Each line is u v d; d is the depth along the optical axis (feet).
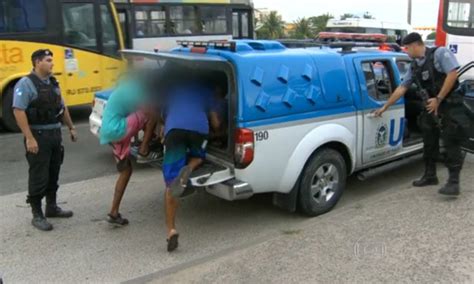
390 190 19.39
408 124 21.85
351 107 17.11
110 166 23.27
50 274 13.12
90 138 28.99
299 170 15.62
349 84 17.03
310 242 14.29
